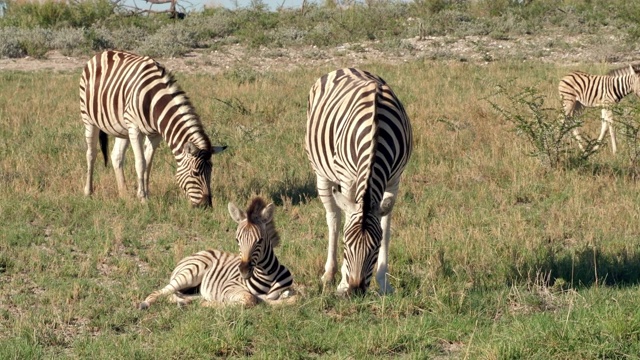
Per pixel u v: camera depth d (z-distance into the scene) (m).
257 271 11.75
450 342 10.42
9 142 22.05
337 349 10.18
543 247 14.05
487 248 14.03
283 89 30.50
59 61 40.47
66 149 21.50
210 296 12.05
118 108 17.23
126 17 53.88
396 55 41.38
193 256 12.45
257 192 17.75
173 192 18.02
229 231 15.58
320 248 14.20
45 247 14.71
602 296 11.44
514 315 11.06
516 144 21.30
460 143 21.72
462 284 12.23
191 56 42.88
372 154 11.04
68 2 53.88
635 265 13.14
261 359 9.83
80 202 16.98
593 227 15.42
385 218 11.97
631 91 24.22
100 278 13.22
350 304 11.36
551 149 19.83
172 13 54.97
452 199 17.34
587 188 17.72
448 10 50.25
